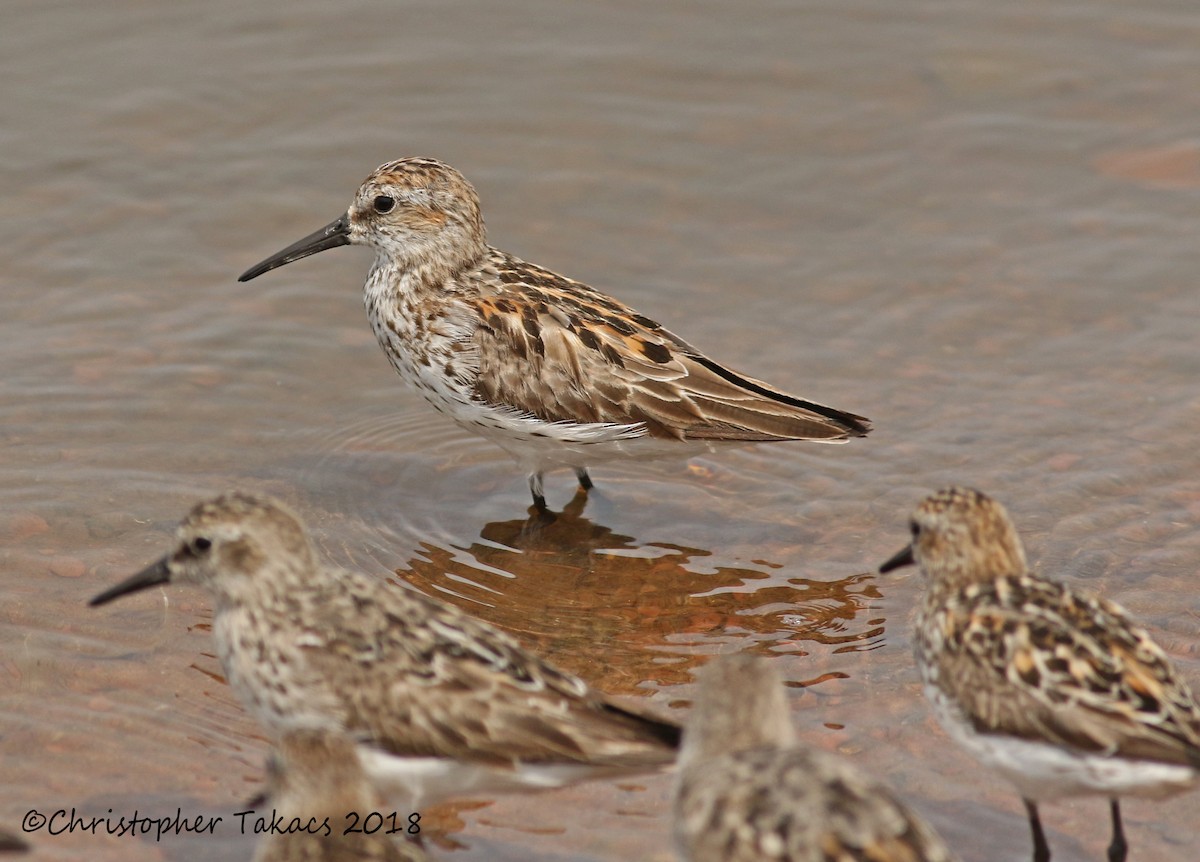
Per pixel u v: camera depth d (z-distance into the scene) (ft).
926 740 42.68
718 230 67.36
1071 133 72.49
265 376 59.57
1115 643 35.81
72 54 75.31
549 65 76.59
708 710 33.76
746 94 74.90
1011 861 38.37
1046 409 57.41
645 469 57.52
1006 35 78.28
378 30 78.69
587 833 39.29
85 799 39.81
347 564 51.01
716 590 50.19
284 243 66.08
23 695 43.16
